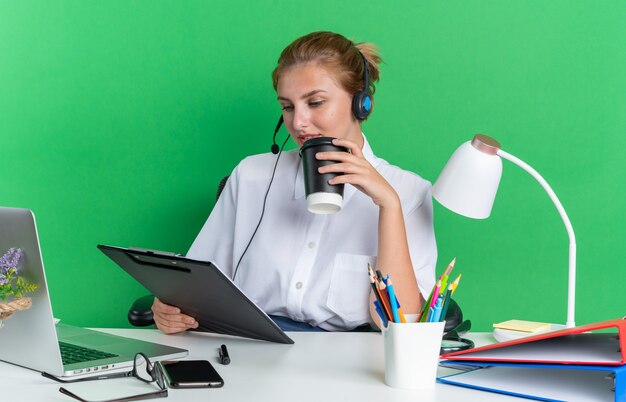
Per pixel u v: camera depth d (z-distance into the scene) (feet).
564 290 7.41
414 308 5.16
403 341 3.38
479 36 7.38
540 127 7.38
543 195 7.41
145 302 5.58
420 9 7.39
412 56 7.43
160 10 7.56
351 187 5.87
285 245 5.83
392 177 6.00
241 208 6.17
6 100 7.64
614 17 7.28
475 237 7.47
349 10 7.45
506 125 7.41
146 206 7.72
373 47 5.96
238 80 7.59
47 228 7.71
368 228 5.74
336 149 4.79
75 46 7.61
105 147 7.67
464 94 7.42
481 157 4.70
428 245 5.81
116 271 7.75
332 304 5.57
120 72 7.62
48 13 7.58
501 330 4.62
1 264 3.49
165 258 4.03
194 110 7.63
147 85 7.63
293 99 5.46
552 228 7.41
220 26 7.55
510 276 7.47
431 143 7.48
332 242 5.75
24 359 3.78
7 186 7.70
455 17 7.38
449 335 4.54
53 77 7.63
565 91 7.34
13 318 3.77
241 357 4.10
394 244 5.13
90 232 7.72
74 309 7.76
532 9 7.32
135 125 7.65
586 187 7.37
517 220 7.45
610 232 7.36
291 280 5.69
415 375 3.39
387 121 7.48
